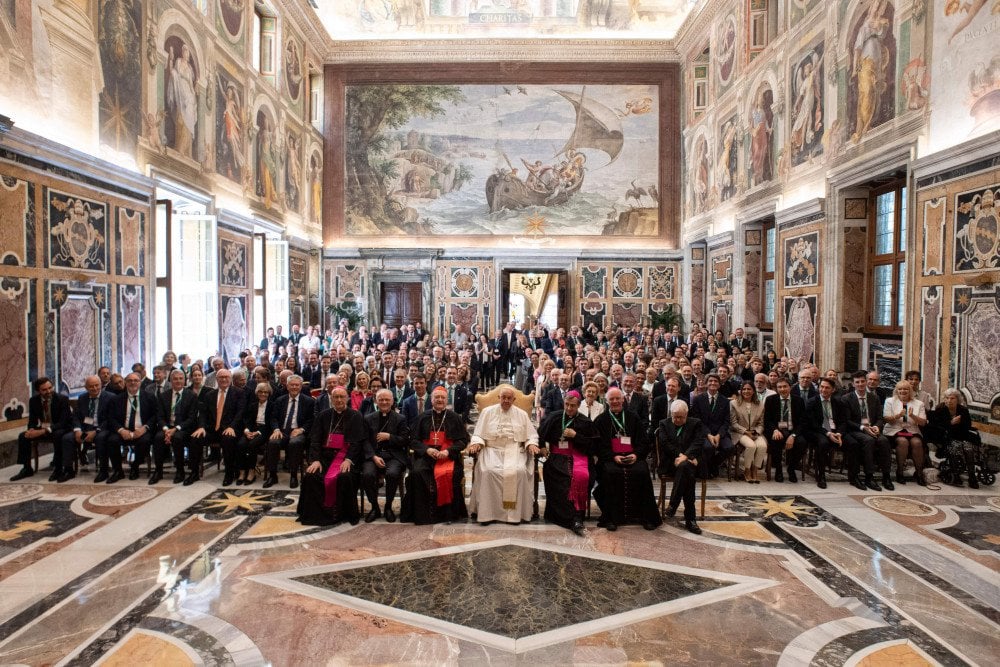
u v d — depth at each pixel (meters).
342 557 5.46
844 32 11.48
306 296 20.59
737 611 4.46
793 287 13.45
